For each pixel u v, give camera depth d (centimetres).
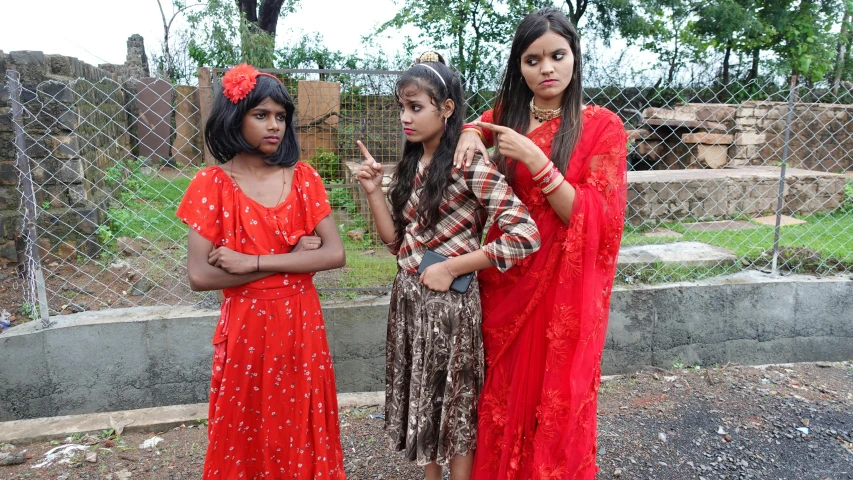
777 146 779
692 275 368
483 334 195
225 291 187
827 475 242
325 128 356
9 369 308
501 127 169
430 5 1136
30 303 393
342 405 307
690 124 820
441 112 173
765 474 243
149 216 571
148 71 1238
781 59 1123
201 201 177
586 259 173
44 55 459
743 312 355
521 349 185
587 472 183
